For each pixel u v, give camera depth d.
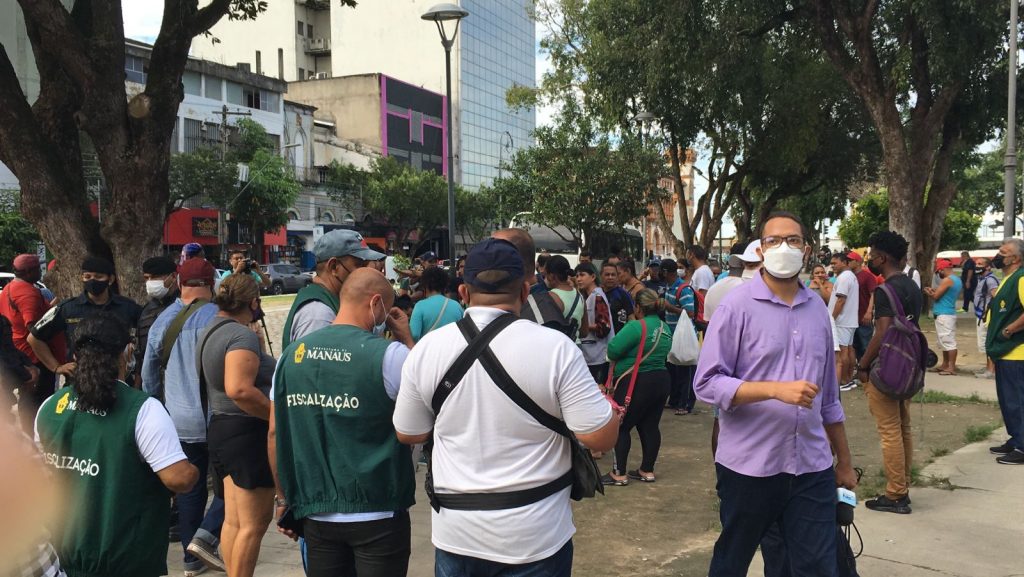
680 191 25.64
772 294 3.25
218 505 4.41
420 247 63.88
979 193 56.75
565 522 2.47
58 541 2.61
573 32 25.48
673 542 4.96
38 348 5.95
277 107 52.19
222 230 39.34
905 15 17.14
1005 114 19.61
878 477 6.07
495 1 91.38
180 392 4.37
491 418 2.39
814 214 38.59
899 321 4.96
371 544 2.91
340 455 2.90
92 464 2.68
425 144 72.88
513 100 28.14
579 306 6.57
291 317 3.93
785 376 3.20
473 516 2.39
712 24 18.28
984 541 4.62
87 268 5.86
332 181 54.22
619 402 6.17
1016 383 6.31
